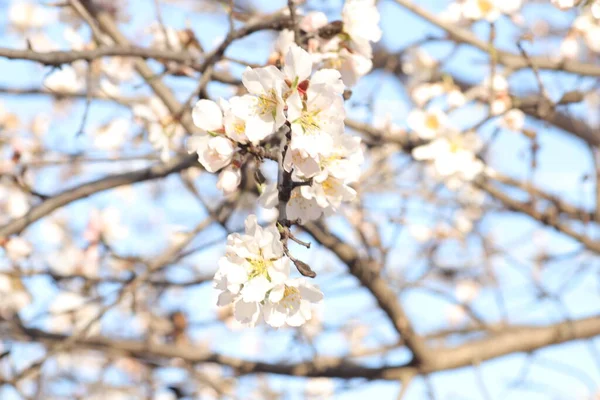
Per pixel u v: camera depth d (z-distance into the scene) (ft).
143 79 14.98
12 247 16.10
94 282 15.75
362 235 15.53
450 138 14.57
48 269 16.89
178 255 16.49
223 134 7.81
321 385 22.53
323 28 9.68
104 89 14.90
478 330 19.45
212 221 15.17
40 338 16.29
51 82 16.24
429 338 20.03
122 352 16.94
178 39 13.89
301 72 7.06
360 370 16.80
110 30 15.01
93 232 17.21
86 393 20.62
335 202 7.77
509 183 18.60
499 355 17.34
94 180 13.87
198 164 14.02
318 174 7.46
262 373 16.98
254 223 7.05
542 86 13.92
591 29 15.47
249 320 7.10
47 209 13.44
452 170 14.34
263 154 7.79
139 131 16.28
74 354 20.33
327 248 15.42
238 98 7.22
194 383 19.72
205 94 12.01
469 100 15.28
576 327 17.74
